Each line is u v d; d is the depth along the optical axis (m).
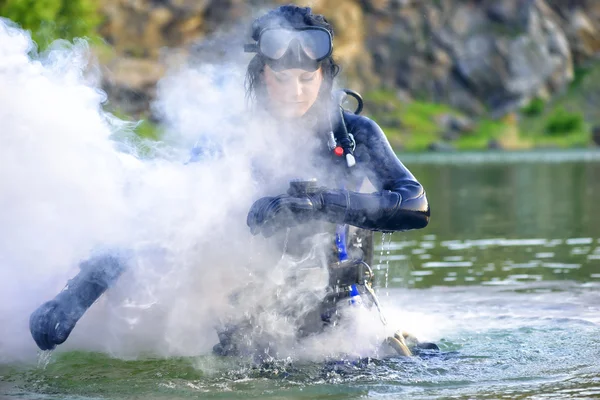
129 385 11.62
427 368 12.20
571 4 159.62
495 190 53.09
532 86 149.50
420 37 149.00
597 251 25.66
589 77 154.75
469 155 108.69
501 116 146.62
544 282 20.19
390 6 148.75
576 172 70.00
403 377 11.73
